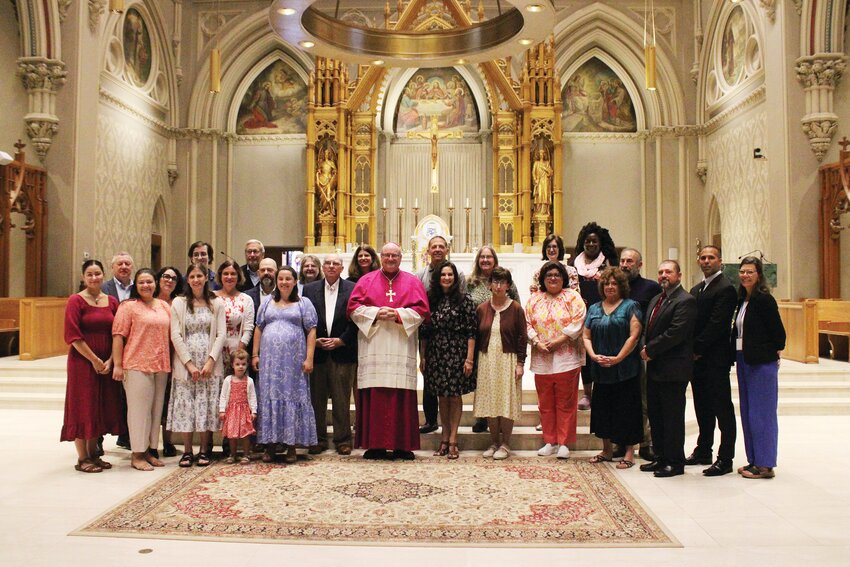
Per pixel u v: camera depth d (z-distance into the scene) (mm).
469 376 6145
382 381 6039
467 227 14383
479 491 5141
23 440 6918
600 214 16078
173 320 5867
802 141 11320
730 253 14039
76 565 3789
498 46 7594
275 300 6125
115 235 13320
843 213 11461
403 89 15969
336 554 3959
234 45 15992
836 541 4180
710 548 4070
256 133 16375
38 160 11641
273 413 5879
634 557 3932
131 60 14039
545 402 6309
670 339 5523
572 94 16156
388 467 5852
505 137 14523
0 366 9531
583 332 6121
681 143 15516
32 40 11461
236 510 4688
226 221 16172
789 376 9398
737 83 13617
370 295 6172
